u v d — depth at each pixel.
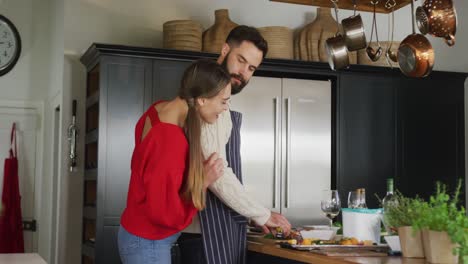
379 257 2.31
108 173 4.56
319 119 5.18
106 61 4.61
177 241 2.99
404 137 5.36
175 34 4.86
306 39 5.24
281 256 2.55
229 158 2.78
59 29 5.51
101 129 4.57
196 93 2.36
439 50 6.00
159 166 2.26
